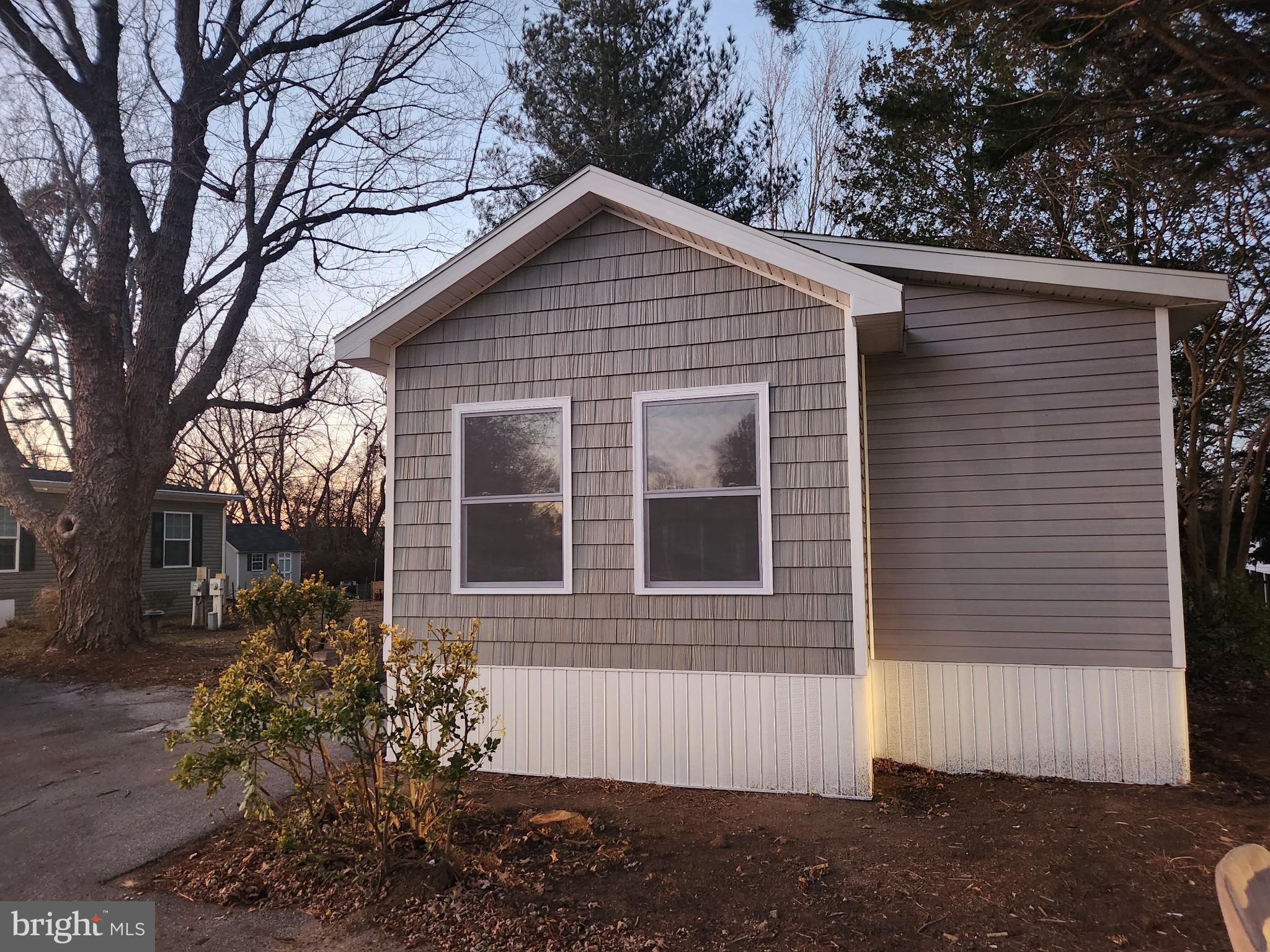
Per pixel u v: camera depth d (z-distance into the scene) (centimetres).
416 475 634
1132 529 591
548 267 615
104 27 1113
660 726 559
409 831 423
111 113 1127
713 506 560
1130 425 595
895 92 1023
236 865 420
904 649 630
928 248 625
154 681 938
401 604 627
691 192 1559
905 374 646
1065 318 613
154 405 1156
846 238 643
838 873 402
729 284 568
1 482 1111
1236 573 1295
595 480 588
